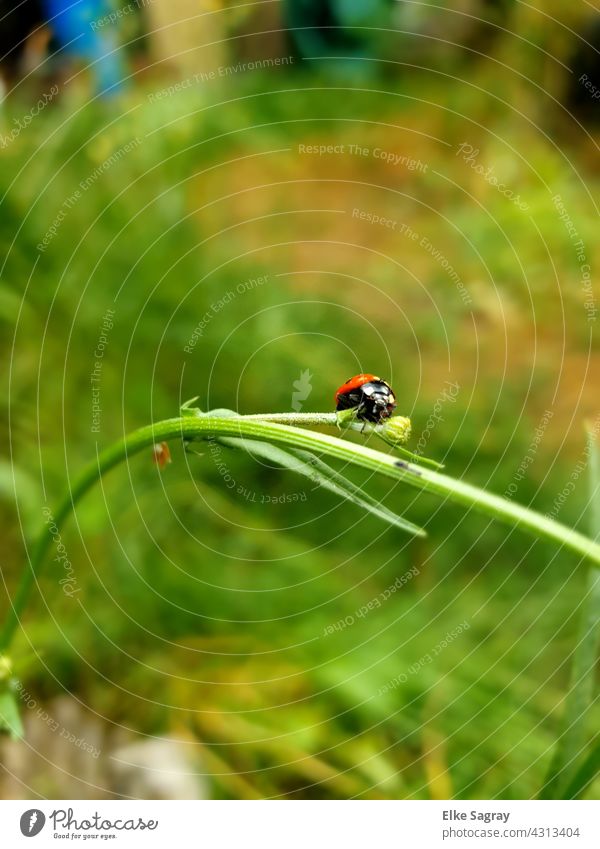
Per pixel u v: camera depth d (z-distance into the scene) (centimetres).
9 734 19
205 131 37
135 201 29
